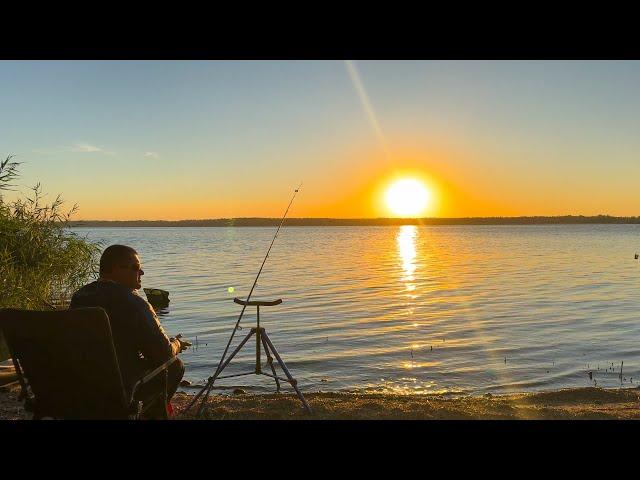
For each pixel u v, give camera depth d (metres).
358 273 35.09
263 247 77.81
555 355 12.01
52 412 3.88
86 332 3.62
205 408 5.38
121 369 3.93
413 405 5.64
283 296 23.20
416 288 26.41
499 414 5.29
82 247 10.91
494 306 20.11
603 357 11.80
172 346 4.21
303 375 10.31
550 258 50.88
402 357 11.85
